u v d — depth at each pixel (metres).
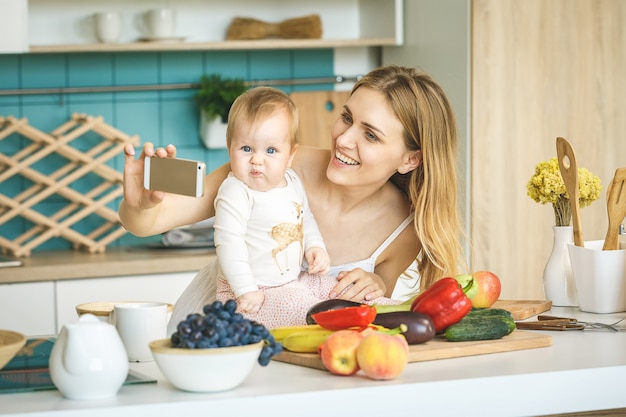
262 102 1.73
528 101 3.25
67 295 3.07
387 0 3.60
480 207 3.22
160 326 1.52
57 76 3.57
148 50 3.50
